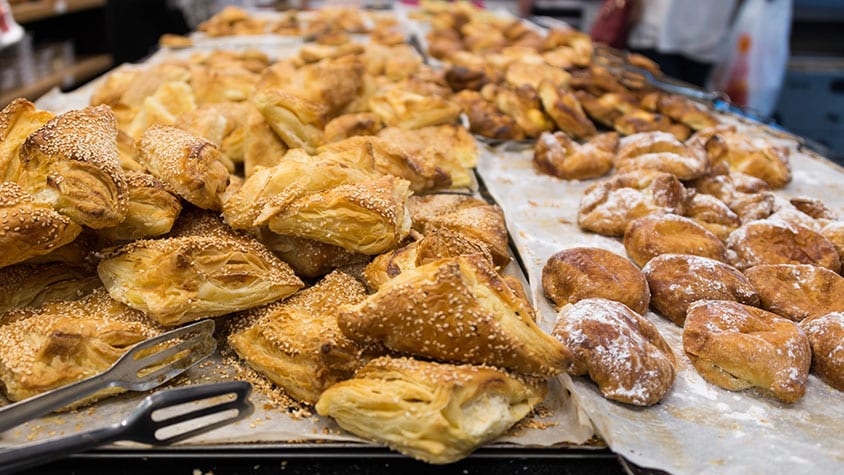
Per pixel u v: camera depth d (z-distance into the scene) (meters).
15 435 0.47
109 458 0.47
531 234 0.72
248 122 0.74
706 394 0.52
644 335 0.54
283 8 2.17
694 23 1.84
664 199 0.72
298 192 0.57
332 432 0.48
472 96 1.02
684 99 1.05
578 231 0.73
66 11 1.77
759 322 0.55
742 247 0.66
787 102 2.25
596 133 0.98
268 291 0.54
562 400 0.51
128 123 0.81
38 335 0.49
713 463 0.47
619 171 0.81
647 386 0.50
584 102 1.00
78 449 0.42
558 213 0.77
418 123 0.87
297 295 0.56
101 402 0.50
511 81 1.08
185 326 0.52
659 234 0.66
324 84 0.85
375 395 0.46
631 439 0.48
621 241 0.72
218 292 0.52
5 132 0.56
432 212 0.70
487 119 0.95
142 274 0.53
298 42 1.51
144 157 0.61
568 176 0.85
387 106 0.90
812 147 1.05
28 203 0.51
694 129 1.00
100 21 2.06
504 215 0.74
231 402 0.47
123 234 0.56
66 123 0.55
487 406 0.46
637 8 1.90
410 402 0.45
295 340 0.51
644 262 0.66
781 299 0.59
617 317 0.53
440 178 0.75
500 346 0.47
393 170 0.72
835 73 2.52
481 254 0.55
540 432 0.49
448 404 0.45
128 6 2.12
